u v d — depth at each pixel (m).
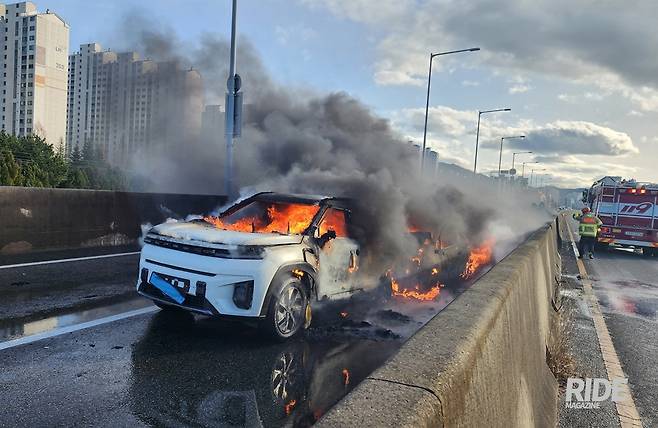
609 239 18.62
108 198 10.71
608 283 11.02
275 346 4.56
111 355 4.08
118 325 4.94
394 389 1.40
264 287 4.47
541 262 6.52
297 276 4.99
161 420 2.98
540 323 4.74
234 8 14.59
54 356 3.98
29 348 4.14
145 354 4.15
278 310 4.63
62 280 6.97
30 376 3.54
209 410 3.15
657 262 16.12
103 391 3.35
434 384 1.46
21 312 5.24
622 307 8.31
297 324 4.87
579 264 14.55
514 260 4.45
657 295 9.67
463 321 2.14
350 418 1.22
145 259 4.91
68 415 2.97
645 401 4.27
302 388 3.62
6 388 3.31
